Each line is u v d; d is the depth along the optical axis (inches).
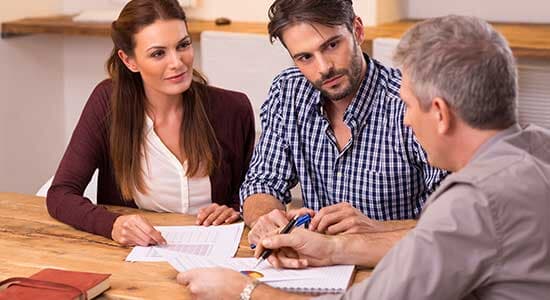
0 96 160.2
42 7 168.2
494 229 53.4
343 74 81.4
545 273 54.1
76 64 174.4
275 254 75.5
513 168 54.7
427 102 56.6
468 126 56.1
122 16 92.2
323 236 75.2
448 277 53.9
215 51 144.6
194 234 84.7
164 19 90.7
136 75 96.4
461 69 54.6
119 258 78.6
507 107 55.6
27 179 169.6
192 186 98.3
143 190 97.9
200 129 97.4
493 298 54.9
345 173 91.0
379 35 136.9
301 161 93.0
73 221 87.3
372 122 88.6
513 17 152.2
